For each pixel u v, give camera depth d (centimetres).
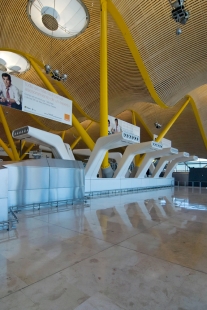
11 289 212
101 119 1116
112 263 276
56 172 794
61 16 1165
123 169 1378
